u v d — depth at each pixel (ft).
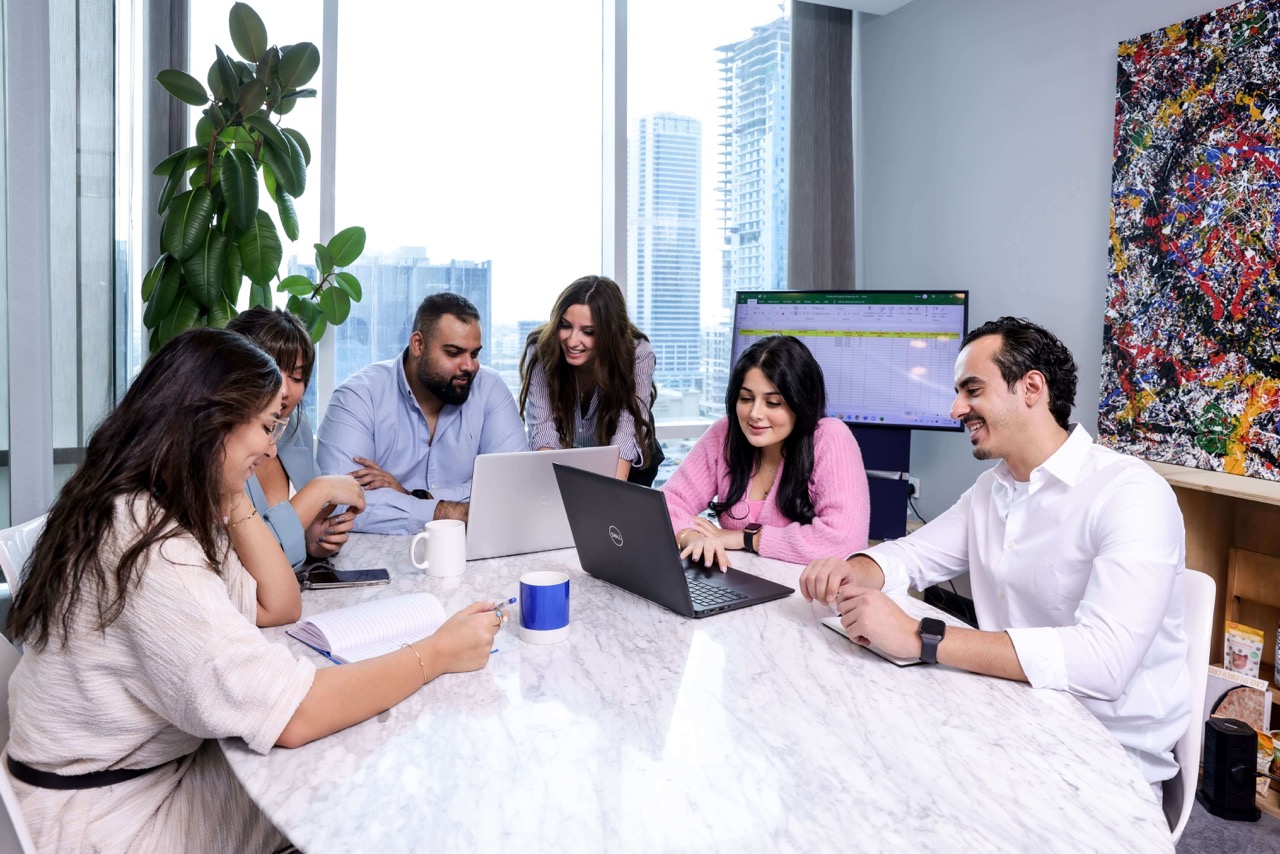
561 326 8.81
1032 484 4.87
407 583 5.22
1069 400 4.82
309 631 4.15
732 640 4.36
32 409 7.87
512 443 8.13
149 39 9.47
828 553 5.98
